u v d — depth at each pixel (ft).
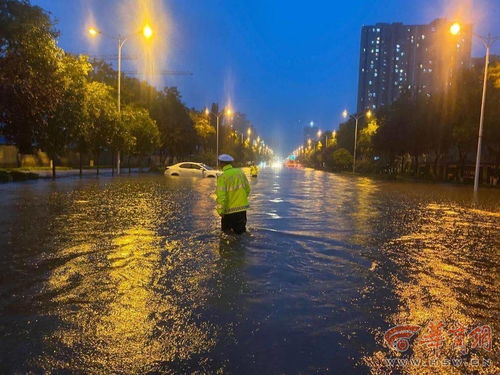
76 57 80.79
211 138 284.61
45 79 51.52
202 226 32.42
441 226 36.60
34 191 62.44
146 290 17.26
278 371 11.03
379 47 411.13
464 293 17.74
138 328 13.57
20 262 21.26
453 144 137.08
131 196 56.44
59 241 26.37
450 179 145.59
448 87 129.29
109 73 170.60
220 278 19.02
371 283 18.83
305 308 15.53
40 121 55.31
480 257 24.71
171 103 192.54
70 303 15.67
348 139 274.57
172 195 58.65
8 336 12.89
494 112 109.40
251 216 38.99
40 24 51.39
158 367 11.21
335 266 21.58
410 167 201.57
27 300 15.93
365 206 50.78
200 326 13.78
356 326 13.98
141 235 28.60
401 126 159.94
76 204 46.11
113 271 19.88
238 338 12.92
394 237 30.35
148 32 113.91
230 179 28.99
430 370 11.28
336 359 11.71
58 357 11.66
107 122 107.04
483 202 62.23
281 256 23.35
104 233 29.17
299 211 43.62
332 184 100.94
